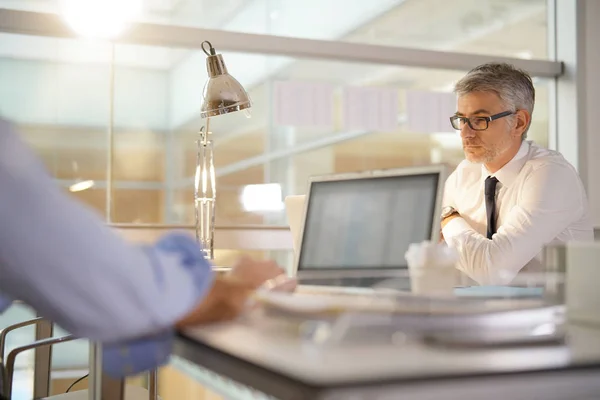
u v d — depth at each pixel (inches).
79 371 136.1
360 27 154.1
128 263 31.9
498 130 97.9
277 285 43.2
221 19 143.9
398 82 160.6
